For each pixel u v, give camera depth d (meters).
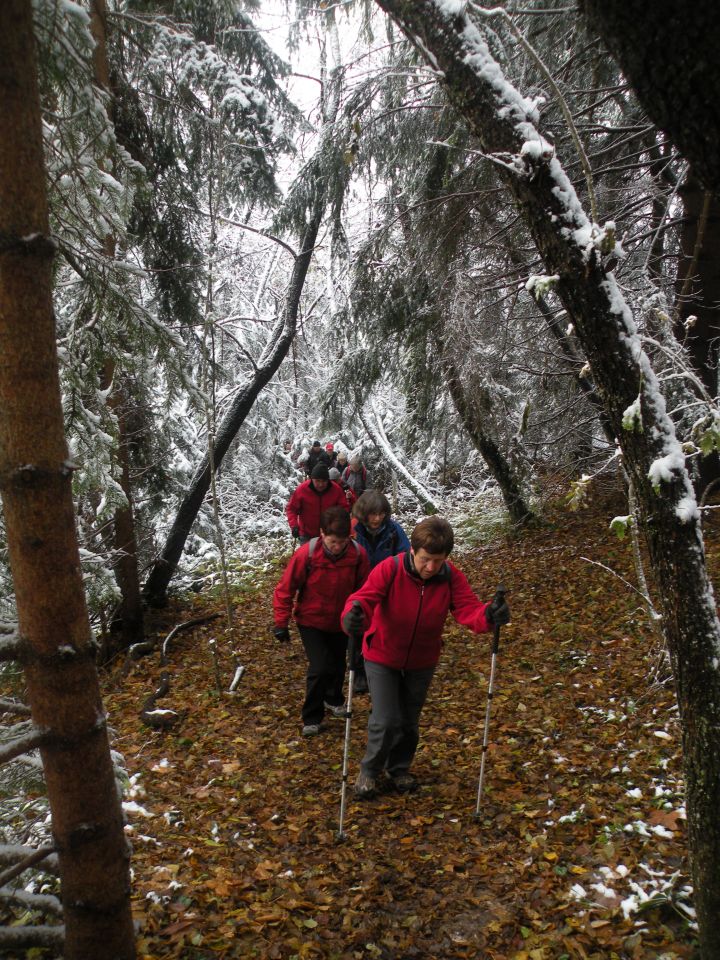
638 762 3.94
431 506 13.52
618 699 4.81
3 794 2.49
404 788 3.99
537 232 2.08
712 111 1.32
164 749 4.77
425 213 7.71
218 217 7.06
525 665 5.85
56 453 1.62
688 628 2.06
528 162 1.98
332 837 3.56
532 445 9.32
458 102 2.13
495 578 8.87
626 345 2.01
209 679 6.19
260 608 8.79
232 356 14.31
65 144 2.85
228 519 14.34
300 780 4.22
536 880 3.09
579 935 2.74
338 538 4.46
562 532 9.74
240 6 7.89
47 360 1.59
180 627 7.64
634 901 2.89
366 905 3.02
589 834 3.36
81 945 1.83
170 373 3.92
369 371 9.98
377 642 3.83
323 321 17.30
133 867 3.31
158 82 6.79
